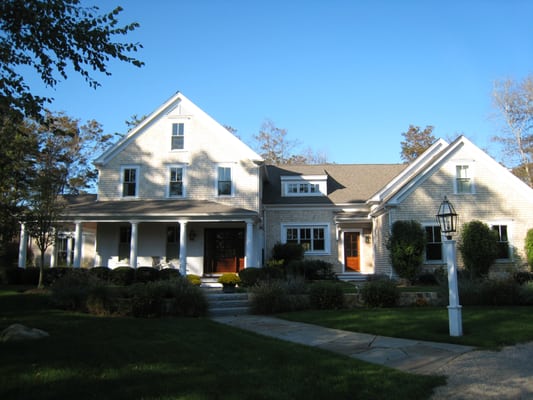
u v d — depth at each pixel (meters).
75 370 6.24
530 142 34.50
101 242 22.08
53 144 31.14
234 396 5.25
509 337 8.64
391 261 18.95
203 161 22.11
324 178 25.48
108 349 7.53
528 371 6.50
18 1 8.34
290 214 24.66
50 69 9.45
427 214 19.77
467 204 19.83
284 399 5.20
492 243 18.33
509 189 19.92
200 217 19.45
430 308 12.62
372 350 7.96
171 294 12.66
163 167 22.16
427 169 19.86
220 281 17.53
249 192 21.77
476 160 20.11
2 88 8.76
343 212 24.55
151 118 22.44
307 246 24.34
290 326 10.61
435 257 19.52
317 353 7.52
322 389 5.57
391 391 5.56
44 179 16.36
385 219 20.44
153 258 21.75
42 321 10.24
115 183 22.12
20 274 18.17
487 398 5.41
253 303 13.07
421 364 6.98
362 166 29.00
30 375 6.00
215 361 6.87
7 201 15.23
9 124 11.77
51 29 8.83
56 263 25.55
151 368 6.40
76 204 21.27
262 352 7.53
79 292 12.45
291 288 14.01
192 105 22.47
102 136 37.03
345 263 24.20
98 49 9.12
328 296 13.20
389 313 11.68
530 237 18.91
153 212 19.44
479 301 12.97
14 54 9.17
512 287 12.95
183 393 5.33
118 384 5.66
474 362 7.02
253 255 21.20
